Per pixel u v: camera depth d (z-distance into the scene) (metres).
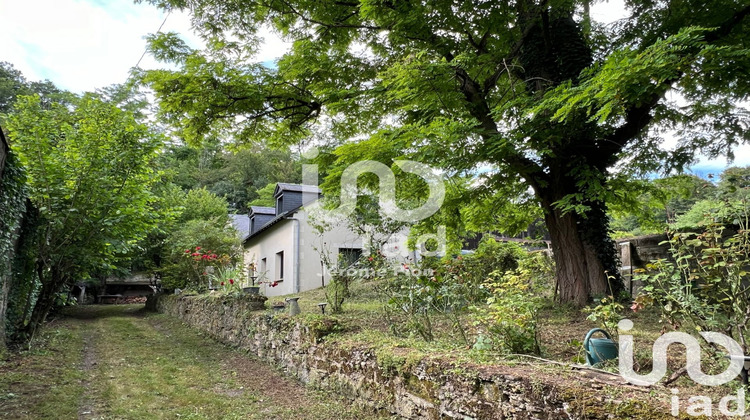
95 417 3.58
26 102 6.48
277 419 3.59
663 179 7.57
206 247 13.26
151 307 15.04
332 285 7.11
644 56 3.90
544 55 6.81
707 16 5.46
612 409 1.94
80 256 6.68
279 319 5.59
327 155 7.66
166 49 6.71
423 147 5.75
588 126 5.71
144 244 15.09
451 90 5.86
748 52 4.05
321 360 4.38
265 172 30.50
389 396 3.31
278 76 7.09
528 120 5.54
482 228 8.47
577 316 5.38
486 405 2.52
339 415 3.59
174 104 6.86
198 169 30.50
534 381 2.30
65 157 6.55
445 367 2.85
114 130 6.71
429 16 6.34
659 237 7.19
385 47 7.40
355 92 6.45
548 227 6.71
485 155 5.54
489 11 6.31
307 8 7.00
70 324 10.08
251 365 5.71
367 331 4.38
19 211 5.84
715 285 2.72
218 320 8.00
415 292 4.29
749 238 2.78
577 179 6.06
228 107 7.20
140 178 7.07
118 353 6.47
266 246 15.86
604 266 6.27
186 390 4.48
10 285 6.27
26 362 5.31
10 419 3.40
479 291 4.91
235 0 6.69
